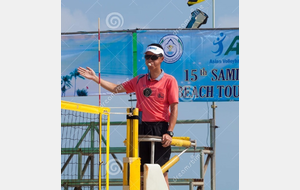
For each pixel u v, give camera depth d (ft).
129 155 21.68
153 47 24.13
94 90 31.58
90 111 21.63
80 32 31.63
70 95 31.65
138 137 22.74
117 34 31.63
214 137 30.63
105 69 31.63
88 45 31.73
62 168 29.66
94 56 31.73
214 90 31.32
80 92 31.68
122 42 31.65
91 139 30.45
